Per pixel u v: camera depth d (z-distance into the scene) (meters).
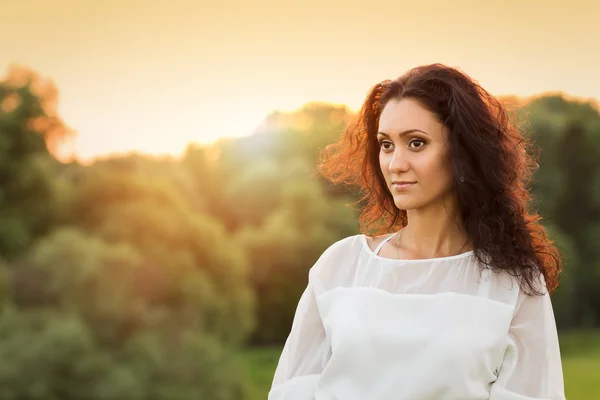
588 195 32.22
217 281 27.41
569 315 32.16
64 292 24.59
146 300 25.42
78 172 28.66
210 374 24.83
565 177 32.25
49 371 22.80
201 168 31.44
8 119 28.55
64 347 22.89
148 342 24.44
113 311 24.73
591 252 32.03
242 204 31.19
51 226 27.83
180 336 25.25
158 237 26.53
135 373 23.67
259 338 30.80
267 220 31.11
